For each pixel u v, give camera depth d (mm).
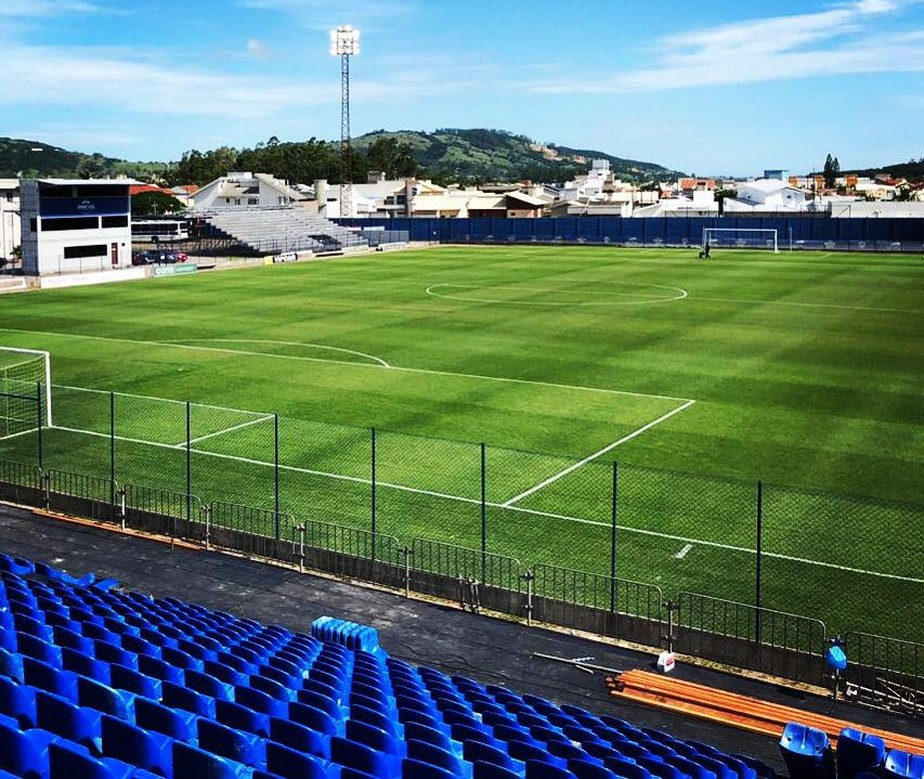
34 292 87500
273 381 50531
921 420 42938
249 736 14617
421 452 38062
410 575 26078
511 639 23594
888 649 22969
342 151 191375
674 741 17953
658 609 25250
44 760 12867
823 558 28156
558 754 16062
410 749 15008
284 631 22828
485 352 58688
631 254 130125
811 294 86125
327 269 109500
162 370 53219
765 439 39969
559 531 30312
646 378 51375
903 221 132625
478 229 152000
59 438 39875
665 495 33188
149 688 16422
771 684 21500
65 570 27219
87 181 97438
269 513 31703
